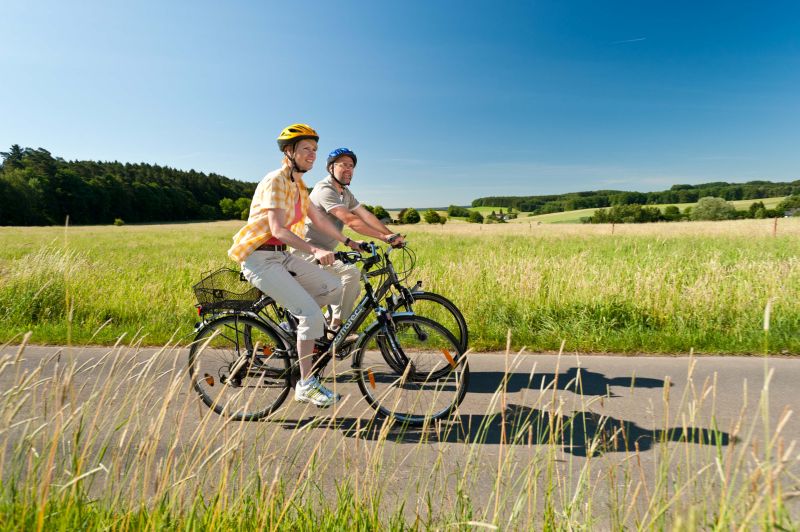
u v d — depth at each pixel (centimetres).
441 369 403
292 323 362
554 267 822
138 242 2658
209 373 406
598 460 277
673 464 264
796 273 723
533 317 610
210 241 2764
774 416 340
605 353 509
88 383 395
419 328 349
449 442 307
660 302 616
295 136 323
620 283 685
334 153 413
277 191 322
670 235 2372
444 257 1262
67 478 211
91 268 864
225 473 193
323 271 354
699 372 436
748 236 2139
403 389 385
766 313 154
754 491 162
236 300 352
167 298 704
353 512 204
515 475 260
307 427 232
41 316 621
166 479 187
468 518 199
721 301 618
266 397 363
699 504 193
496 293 688
